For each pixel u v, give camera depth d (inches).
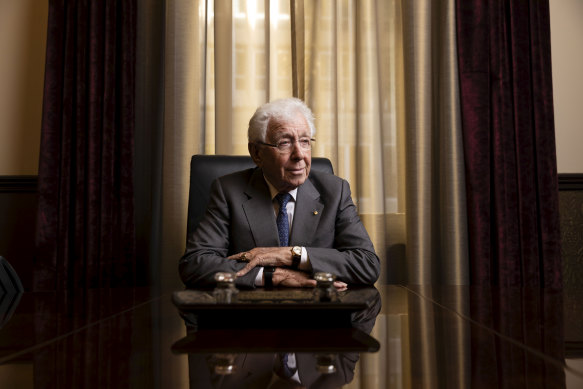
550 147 110.0
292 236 62.9
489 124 109.2
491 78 109.0
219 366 20.2
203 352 22.9
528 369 19.7
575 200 117.5
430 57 108.5
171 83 102.9
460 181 107.6
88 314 35.8
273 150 62.8
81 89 101.8
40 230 98.9
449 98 108.1
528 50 110.2
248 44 106.3
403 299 43.9
